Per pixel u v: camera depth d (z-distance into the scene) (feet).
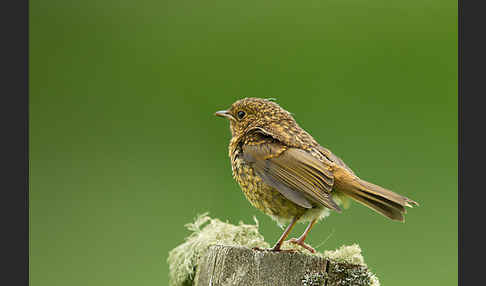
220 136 44.60
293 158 28.25
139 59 48.42
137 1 49.19
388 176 41.04
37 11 48.78
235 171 30.48
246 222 40.27
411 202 26.66
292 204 28.45
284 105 45.60
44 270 40.57
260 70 46.78
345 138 43.32
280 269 24.58
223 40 47.91
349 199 28.73
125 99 47.65
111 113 47.32
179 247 31.65
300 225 37.35
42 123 46.75
